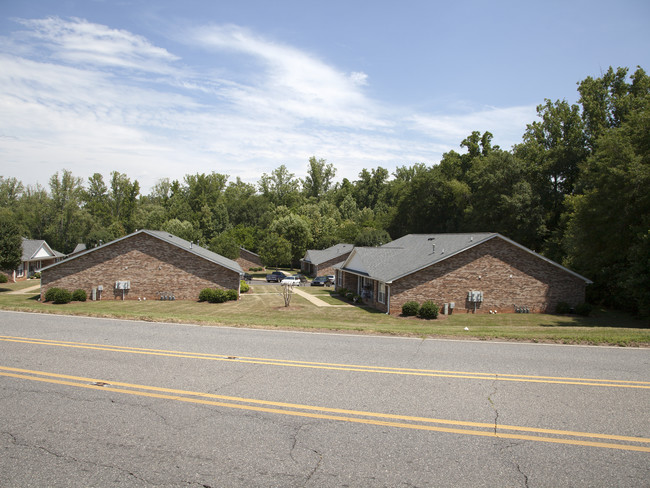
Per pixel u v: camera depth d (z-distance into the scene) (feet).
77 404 23.73
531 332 48.60
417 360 33.65
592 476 16.65
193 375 29.17
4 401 24.08
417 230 225.76
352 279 133.80
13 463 17.34
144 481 16.08
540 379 28.68
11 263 132.05
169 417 22.02
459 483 16.12
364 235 215.31
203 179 313.12
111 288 114.73
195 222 263.70
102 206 298.15
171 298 116.26
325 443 19.26
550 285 100.27
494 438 19.86
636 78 147.95
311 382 27.81
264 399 24.68
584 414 22.68
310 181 364.58
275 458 17.90
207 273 117.80
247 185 362.12
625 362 33.27
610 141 97.30
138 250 115.55
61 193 272.92
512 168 161.17
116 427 20.79
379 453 18.38
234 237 253.24
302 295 135.54
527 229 153.07
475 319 90.43
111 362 32.32
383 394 25.61
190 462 17.52
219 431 20.44
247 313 95.45
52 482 15.97
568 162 154.61
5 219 135.13
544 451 18.63
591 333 47.01
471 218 181.37
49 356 33.96
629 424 21.44
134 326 48.52
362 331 46.91
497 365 32.22
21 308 61.87
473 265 98.12
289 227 242.58
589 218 101.09
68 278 112.98
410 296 96.12
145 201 369.30
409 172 353.51
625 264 98.73
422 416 22.35
